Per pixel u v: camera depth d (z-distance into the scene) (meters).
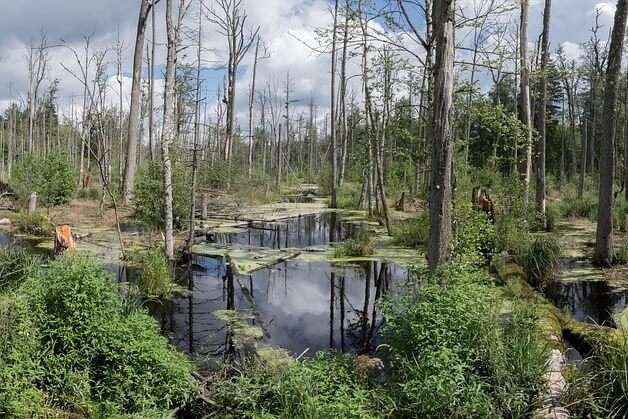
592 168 31.70
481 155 20.16
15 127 44.84
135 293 7.36
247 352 6.70
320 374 4.92
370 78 15.77
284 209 24.64
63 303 4.95
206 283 10.45
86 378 4.66
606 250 11.05
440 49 6.04
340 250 13.45
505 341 4.63
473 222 9.27
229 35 26.34
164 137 11.19
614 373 4.31
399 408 4.30
